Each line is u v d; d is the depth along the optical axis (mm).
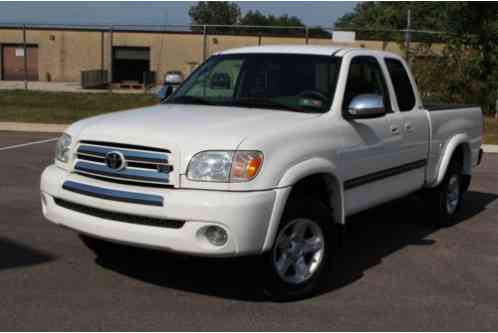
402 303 5156
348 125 5633
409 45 22734
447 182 7660
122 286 5266
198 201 4492
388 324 4699
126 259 5949
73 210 5047
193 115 5289
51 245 6328
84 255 6039
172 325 4516
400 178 6555
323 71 5879
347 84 5844
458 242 7141
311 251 5203
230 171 4570
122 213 4711
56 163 5406
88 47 51125
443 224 7770
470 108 8211
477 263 6348
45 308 4730
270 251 4789
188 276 5562
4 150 13133
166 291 5195
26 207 7957
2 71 52250
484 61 22453
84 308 4762
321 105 5605
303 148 4996
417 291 5461
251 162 4602
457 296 5371
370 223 7910
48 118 19422
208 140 4656
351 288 5477
